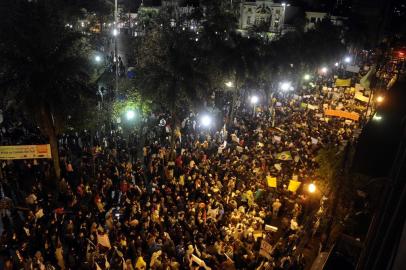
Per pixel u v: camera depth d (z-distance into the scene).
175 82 23.12
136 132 24.55
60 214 14.85
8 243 13.12
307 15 93.81
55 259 12.91
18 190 17.66
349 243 9.38
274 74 36.12
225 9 42.56
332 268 7.71
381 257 4.02
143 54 29.34
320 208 15.91
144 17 78.88
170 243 13.06
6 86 17.91
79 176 19.19
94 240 13.41
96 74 28.31
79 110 19.70
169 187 17.64
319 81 51.47
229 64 30.03
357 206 13.12
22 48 17.92
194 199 17.33
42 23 18.69
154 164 20.36
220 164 21.48
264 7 87.75
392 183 6.29
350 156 13.30
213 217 15.86
